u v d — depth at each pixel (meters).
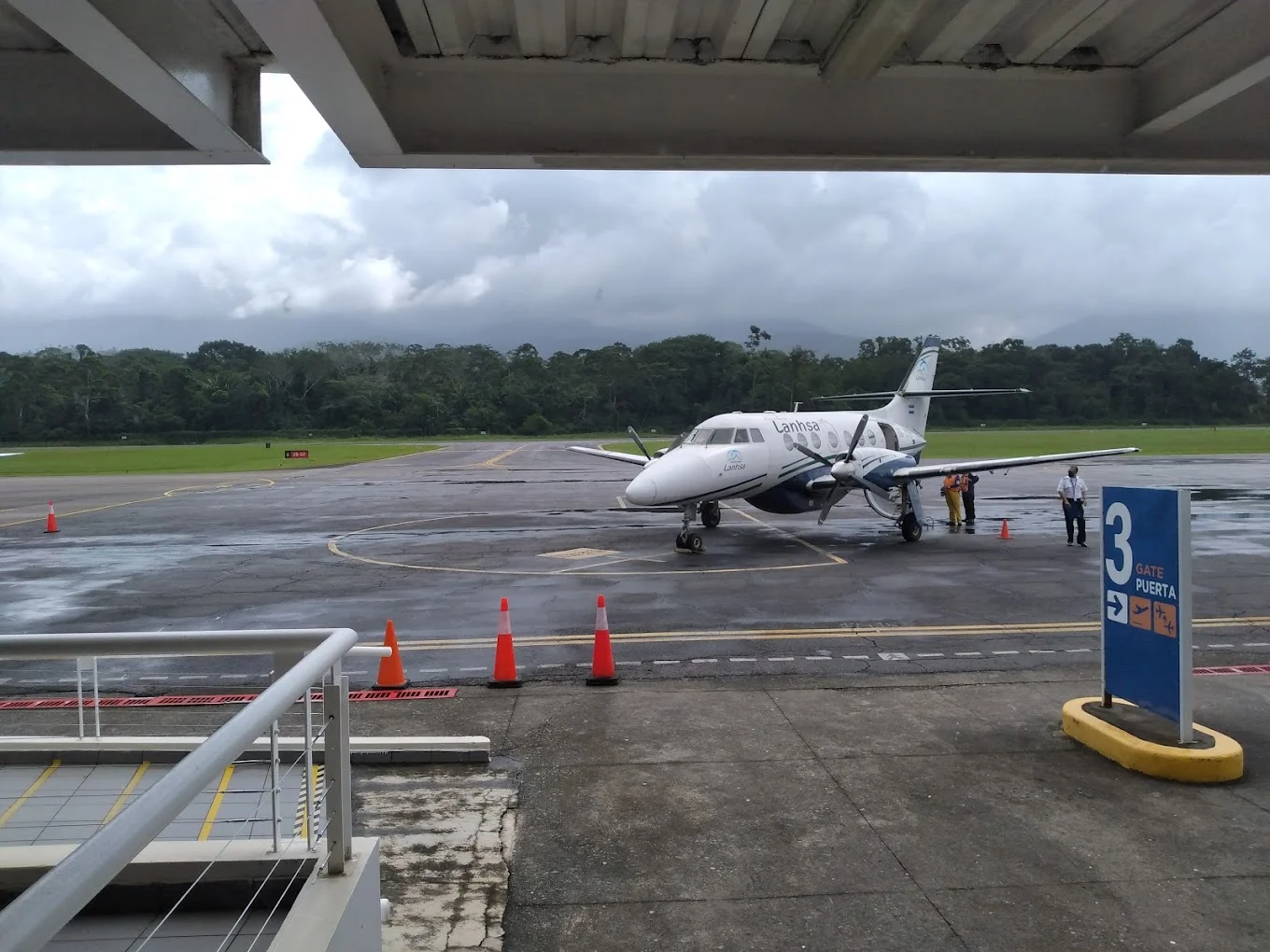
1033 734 7.45
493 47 4.68
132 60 3.53
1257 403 128.25
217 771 2.03
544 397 129.00
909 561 16.97
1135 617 7.14
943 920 4.67
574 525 23.30
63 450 92.38
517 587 14.58
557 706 8.36
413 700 8.59
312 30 3.57
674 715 8.03
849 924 4.66
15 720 8.07
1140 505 7.04
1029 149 5.16
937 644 10.58
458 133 4.86
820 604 12.94
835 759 6.94
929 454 56.78
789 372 127.38
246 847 3.77
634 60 4.79
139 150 4.57
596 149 4.95
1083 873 5.15
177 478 45.19
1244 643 10.41
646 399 129.88
